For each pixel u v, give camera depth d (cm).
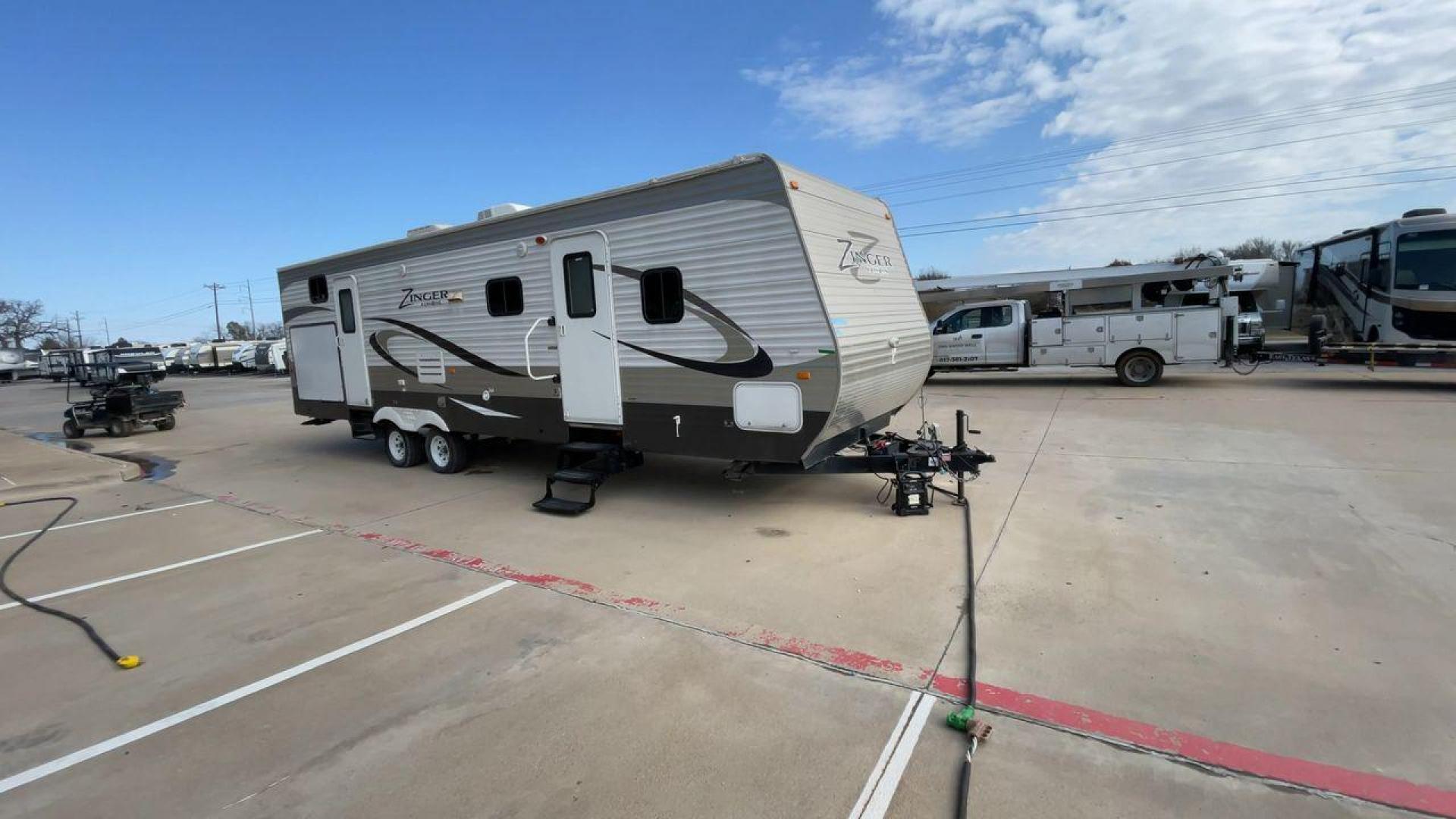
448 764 287
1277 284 2078
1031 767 270
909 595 434
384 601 462
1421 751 270
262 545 598
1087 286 1920
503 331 721
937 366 1557
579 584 477
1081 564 470
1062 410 1140
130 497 811
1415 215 1259
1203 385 1386
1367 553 467
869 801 255
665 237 586
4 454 1117
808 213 534
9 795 279
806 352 527
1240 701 307
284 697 346
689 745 292
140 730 322
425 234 786
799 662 358
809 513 621
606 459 657
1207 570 452
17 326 7906
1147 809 246
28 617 456
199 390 2647
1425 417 941
